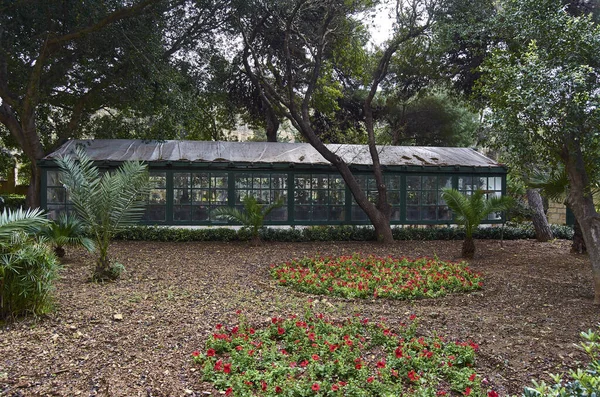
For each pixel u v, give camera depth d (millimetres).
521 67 6055
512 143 6246
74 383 3600
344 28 13703
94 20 11422
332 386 3400
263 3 12758
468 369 3887
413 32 12711
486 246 12461
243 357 3936
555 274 8578
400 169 13977
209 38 15180
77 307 5691
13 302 5059
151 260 9461
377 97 22422
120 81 12742
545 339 4828
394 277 7531
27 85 12141
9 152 18781
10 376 3664
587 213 6355
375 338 4613
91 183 7301
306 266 9008
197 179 13148
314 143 12469
